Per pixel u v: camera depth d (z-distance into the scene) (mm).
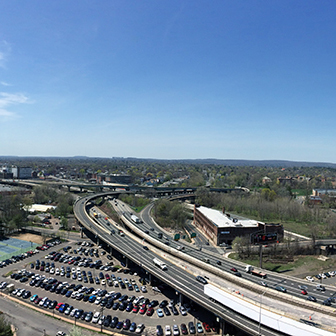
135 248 164750
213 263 151000
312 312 92625
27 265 156250
